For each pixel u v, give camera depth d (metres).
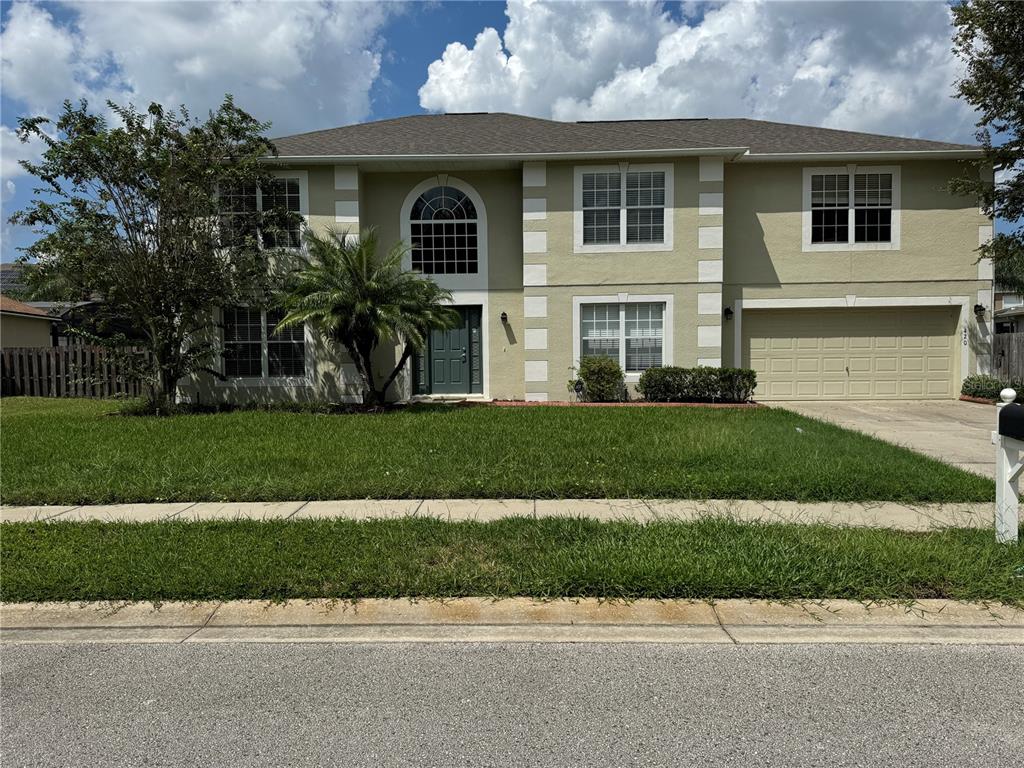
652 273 14.59
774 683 3.41
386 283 12.88
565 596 4.49
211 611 4.34
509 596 4.51
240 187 13.97
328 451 8.55
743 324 15.59
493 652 3.78
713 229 14.44
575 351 14.78
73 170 12.23
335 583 4.57
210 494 6.84
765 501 6.61
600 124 18.88
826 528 5.52
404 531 5.55
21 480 7.28
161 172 12.46
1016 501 5.07
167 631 4.09
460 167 14.94
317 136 16.11
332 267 12.88
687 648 3.81
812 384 15.55
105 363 14.16
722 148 14.07
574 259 14.68
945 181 14.95
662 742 2.90
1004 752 2.81
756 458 7.90
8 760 2.81
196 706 3.25
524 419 11.14
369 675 3.53
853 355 15.48
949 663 3.61
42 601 4.49
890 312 15.38
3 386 17.45
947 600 4.38
